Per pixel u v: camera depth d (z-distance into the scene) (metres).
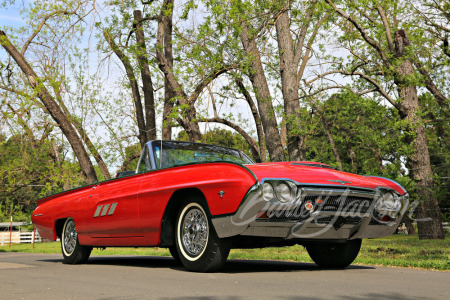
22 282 4.70
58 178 22.34
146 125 19.94
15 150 23.09
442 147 25.64
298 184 4.88
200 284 4.29
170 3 16.67
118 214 6.26
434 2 17.92
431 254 8.45
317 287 4.07
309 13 15.93
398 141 15.51
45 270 6.04
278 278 4.73
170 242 5.68
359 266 6.61
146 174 6.00
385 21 15.73
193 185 5.21
